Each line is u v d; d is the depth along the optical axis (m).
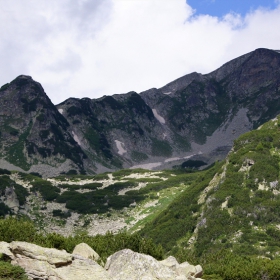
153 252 49.44
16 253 30.64
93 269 30.03
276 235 60.22
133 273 30.00
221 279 44.31
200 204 83.12
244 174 78.88
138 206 126.56
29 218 117.62
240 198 71.31
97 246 46.41
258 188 73.12
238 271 44.34
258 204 68.19
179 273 35.47
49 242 44.09
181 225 78.94
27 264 29.75
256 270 43.84
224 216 68.81
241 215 67.38
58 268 29.44
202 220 72.50
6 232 43.41
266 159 79.81
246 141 92.25
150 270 30.62
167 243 75.12
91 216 121.69
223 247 60.50
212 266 48.81
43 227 113.06
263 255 55.00
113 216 120.19
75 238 48.97
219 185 80.88
